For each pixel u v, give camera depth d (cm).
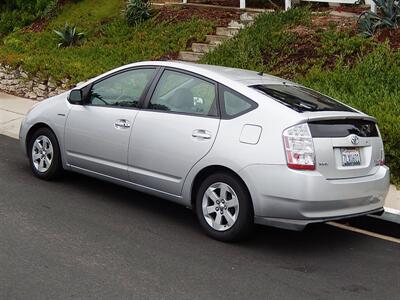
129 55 1295
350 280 480
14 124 1060
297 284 462
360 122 554
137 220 591
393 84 905
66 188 683
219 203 539
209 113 552
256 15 1297
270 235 580
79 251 496
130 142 597
